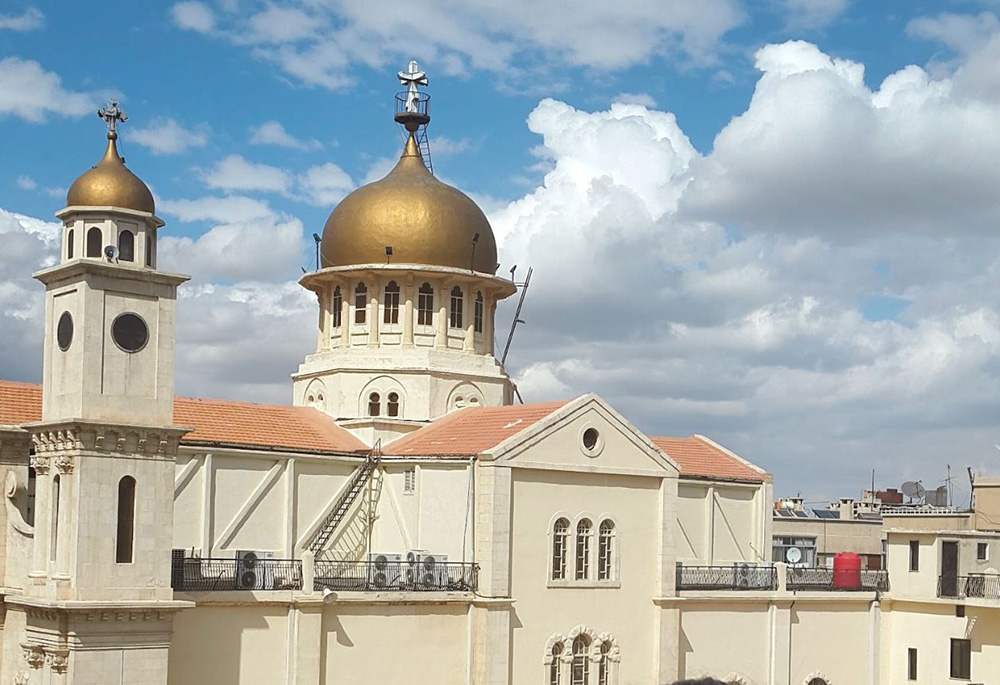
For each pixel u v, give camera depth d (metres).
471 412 67.19
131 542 48.00
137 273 48.50
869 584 73.50
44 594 47.50
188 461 59.78
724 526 74.88
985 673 67.94
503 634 58.47
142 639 47.78
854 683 71.69
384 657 56.12
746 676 67.50
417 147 74.62
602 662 62.16
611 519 62.84
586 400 62.03
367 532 64.12
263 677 52.91
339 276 70.50
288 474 62.38
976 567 70.31
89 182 48.81
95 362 47.59
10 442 51.31
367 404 68.81
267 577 54.38
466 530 59.72
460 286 71.25
